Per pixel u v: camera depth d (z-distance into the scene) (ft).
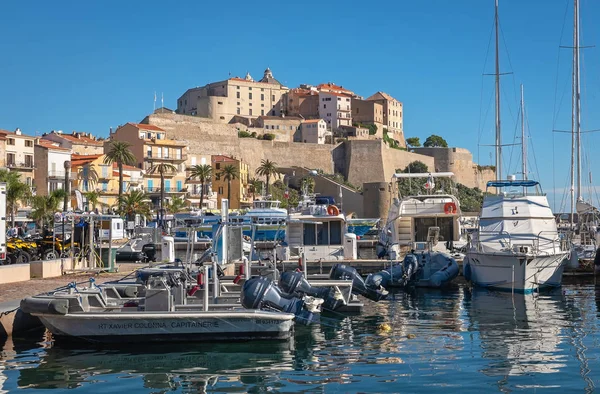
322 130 546.26
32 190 270.26
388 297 98.37
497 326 71.92
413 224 135.03
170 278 69.82
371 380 49.14
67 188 202.08
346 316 79.97
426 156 557.74
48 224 211.41
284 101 614.34
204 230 181.27
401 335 67.21
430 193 151.23
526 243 106.42
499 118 162.61
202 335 61.11
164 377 50.29
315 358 56.44
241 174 384.68
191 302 71.72
